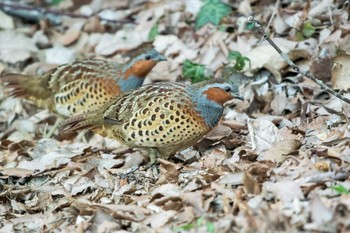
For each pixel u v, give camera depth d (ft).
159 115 33.88
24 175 36.45
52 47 55.06
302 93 40.11
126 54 51.29
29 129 45.60
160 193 30.78
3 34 54.80
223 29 47.70
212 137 36.88
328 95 39.47
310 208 25.67
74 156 38.24
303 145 33.37
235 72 42.80
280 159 31.73
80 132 42.50
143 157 36.22
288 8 46.42
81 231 29.19
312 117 37.22
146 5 55.06
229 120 38.99
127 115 34.88
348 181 28.02
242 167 31.71
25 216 31.96
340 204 25.58
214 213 27.94
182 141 34.53
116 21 54.95
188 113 33.86
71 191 33.99
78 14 57.21
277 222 25.18
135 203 31.30
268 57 41.91
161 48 49.11
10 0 60.03
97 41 53.72
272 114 39.42
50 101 43.24
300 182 28.30
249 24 46.73
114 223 28.71
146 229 28.07
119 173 35.37
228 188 29.22
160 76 46.26
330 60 40.57
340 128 34.78
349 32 41.63
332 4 44.86
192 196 28.73
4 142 42.06
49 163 37.76
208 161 33.76
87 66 41.88
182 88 34.37
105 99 41.39
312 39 43.16
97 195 32.96
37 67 51.57
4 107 48.49
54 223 31.04
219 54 45.78
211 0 49.11
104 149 39.24
